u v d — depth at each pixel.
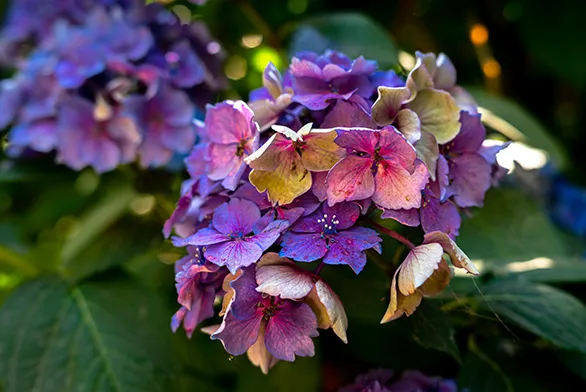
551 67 0.78
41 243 0.71
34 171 0.60
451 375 0.51
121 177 0.62
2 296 0.65
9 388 0.52
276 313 0.41
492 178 0.47
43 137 0.58
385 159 0.41
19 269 0.64
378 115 0.41
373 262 0.47
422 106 0.44
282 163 0.41
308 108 0.42
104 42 0.58
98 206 0.67
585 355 0.49
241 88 0.69
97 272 0.57
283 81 0.46
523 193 0.63
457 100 0.47
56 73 0.57
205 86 0.61
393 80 0.44
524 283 0.50
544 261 0.55
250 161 0.40
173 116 0.57
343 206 0.41
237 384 0.53
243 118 0.43
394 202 0.41
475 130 0.45
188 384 0.56
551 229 0.59
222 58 0.65
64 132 0.56
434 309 0.45
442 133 0.44
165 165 0.59
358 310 0.47
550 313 0.48
